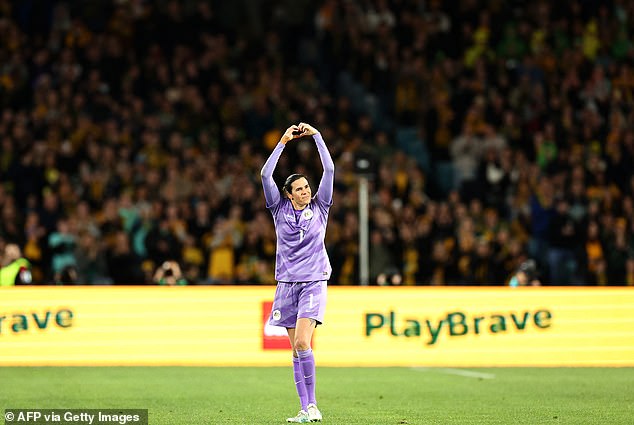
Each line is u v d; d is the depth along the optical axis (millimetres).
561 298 50656
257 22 96188
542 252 72438
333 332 49812
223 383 42562
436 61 87125
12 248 55000
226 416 32469
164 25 84312
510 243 67250
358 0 90062
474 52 87312
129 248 66062
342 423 30656
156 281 58719
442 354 49906
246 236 66875
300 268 30500
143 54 83750
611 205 75000
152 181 71938
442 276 67062
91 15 87312
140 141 76562
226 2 95750
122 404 35594
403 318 50000
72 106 77312
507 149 77750
